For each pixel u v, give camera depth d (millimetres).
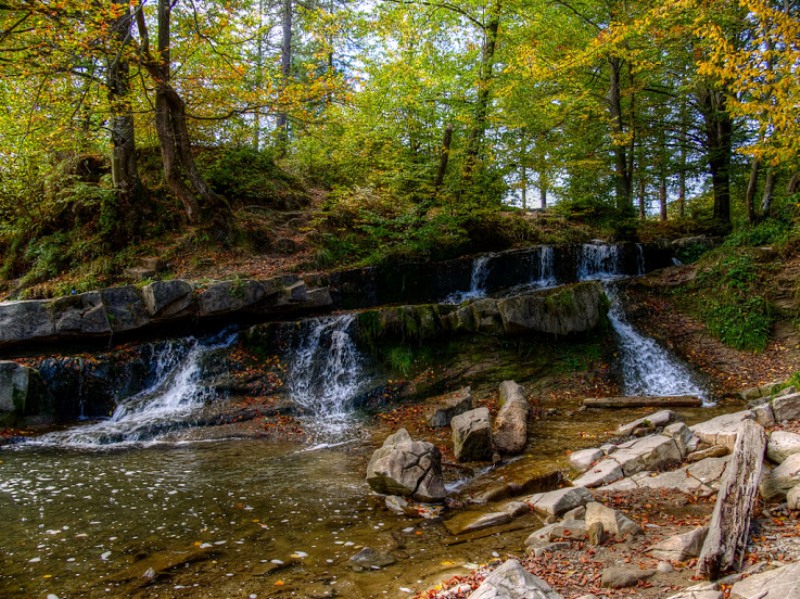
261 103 10430
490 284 14336
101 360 9617
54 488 6121
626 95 16469
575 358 10969
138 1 7254
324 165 17953
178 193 12812
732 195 19859
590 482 6047
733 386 10031
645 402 9406
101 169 13609
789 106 7133
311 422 9180
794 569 3232
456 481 6578
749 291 11828
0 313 9242
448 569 4258
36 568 4277
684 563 3906
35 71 7266
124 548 4652
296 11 13375
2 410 8492
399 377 10500
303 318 11383
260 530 5090
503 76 14367
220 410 9211
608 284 13070
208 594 3908
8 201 12398
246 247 13039
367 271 12875
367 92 15242
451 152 14586
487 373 10594
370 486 6246
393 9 14000
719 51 7531
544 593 3287
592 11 15820
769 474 5199
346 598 3840
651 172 19031
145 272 11609
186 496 5957
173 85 11086
